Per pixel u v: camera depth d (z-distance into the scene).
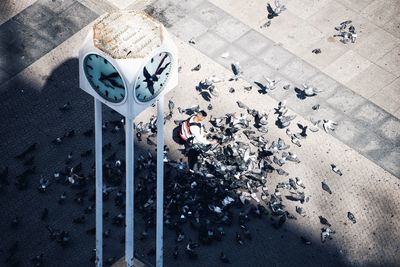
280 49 31.08
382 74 30.73
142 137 27.86
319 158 28.05
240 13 32.00
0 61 30.03
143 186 26.34
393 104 29.95
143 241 25.59
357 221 26.64
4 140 27.84
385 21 32.38
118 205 26.17
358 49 31.36
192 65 30.20
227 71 30.19
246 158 27.23
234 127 27.97
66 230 25.77
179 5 32.00
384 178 27.84
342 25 31.86
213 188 26.36
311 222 26.45
